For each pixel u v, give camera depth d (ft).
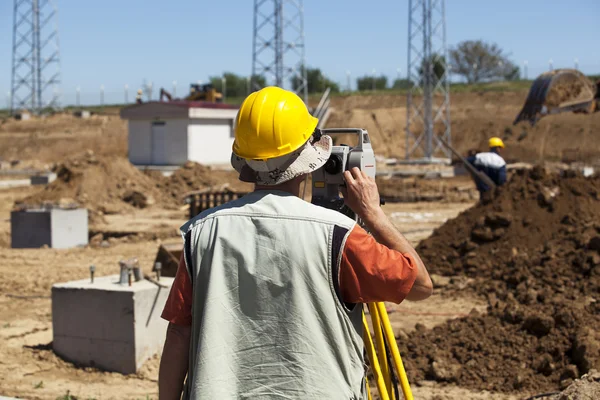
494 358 21.53
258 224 7.91
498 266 33.96
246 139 8.20
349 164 8.94
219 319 7.75
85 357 23.29
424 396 19.81
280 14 146.51
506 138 159.12
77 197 75.56
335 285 7.73
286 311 7.68
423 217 66.64
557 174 38.75
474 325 23.90
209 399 7.51
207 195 58.08
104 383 21.99
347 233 7.80
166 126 124.98
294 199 8.11
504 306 25.82
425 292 8.27
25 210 52.85
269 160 8.11
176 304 8.24
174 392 8.46
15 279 38.47
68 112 206.59
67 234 52.75
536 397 18.37
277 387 7.63
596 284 26.96
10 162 148.66
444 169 123.54
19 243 52.44
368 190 8.60
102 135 179.42
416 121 179.11
